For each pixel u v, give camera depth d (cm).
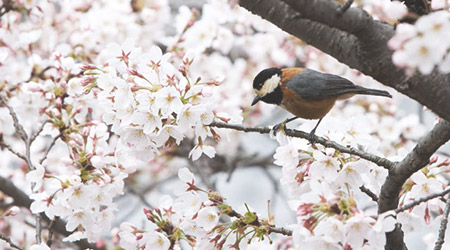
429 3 749
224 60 1745
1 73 1309
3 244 1115
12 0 1346
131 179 1856
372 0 1134
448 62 628
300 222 755
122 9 1541
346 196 855
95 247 1354
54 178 976
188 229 911
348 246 741
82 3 1553
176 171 2047
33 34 1377
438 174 936
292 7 731
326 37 789
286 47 1688
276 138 946
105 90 924
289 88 1206
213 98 897
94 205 977
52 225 1034
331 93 1191
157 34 1602
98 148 975
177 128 883
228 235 892
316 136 894
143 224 1129
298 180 888
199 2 2041
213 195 901
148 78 902
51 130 1127
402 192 922
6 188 1416
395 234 927
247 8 812
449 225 948
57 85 1188
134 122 876
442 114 777
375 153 922
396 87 782
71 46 1415
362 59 779
